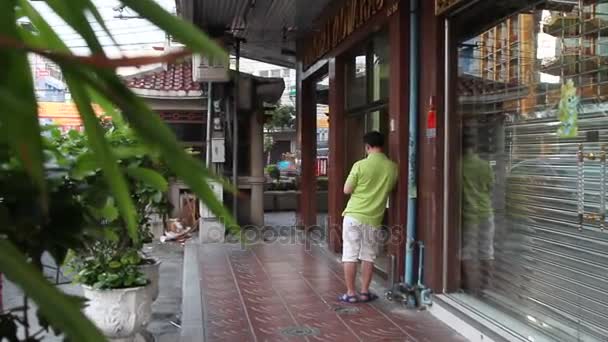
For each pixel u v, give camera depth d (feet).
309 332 16.70
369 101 24.71
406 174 19.36
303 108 36.22
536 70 13.98
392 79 19.81
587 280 12.25
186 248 31.09
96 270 14.83
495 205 15.81
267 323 17.65
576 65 12.57
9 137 2.09
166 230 36.68
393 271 19.60
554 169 13.37
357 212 19.25
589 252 12.19
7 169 4.32
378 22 21.13
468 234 17.29
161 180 4.50
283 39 36.22
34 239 4.99
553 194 13.41
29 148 2.04
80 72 2.25
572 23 12.67
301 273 24.68
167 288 25.88
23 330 5.85
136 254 15.06
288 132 102.58
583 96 12.35
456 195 17.60
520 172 14.69
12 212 4.58
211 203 2.50
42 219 4.83
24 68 2.24
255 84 37.93
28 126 2.04
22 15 2.63
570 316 12.78
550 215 13.51
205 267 26.12
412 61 18.62
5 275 2.02
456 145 17.51
